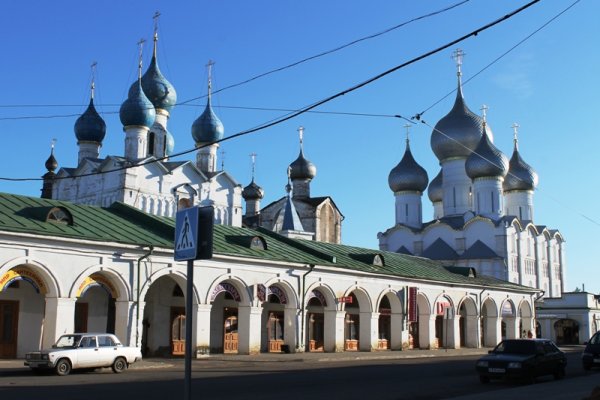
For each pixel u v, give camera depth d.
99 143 62.75
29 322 31.00
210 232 9.24
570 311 72.31
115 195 54.03
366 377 24.98
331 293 40.97
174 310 36.50
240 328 36.16
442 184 82.00
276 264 37.41
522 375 23.33
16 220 28.39
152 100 61.19
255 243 38.19
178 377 23.45
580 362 37.91
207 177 59.53
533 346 24.88
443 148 80.06
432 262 57.91
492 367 23.69
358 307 45.56
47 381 21.58
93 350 25.05
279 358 34.28
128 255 30.91
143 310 31.94
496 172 75.81
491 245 73.88
